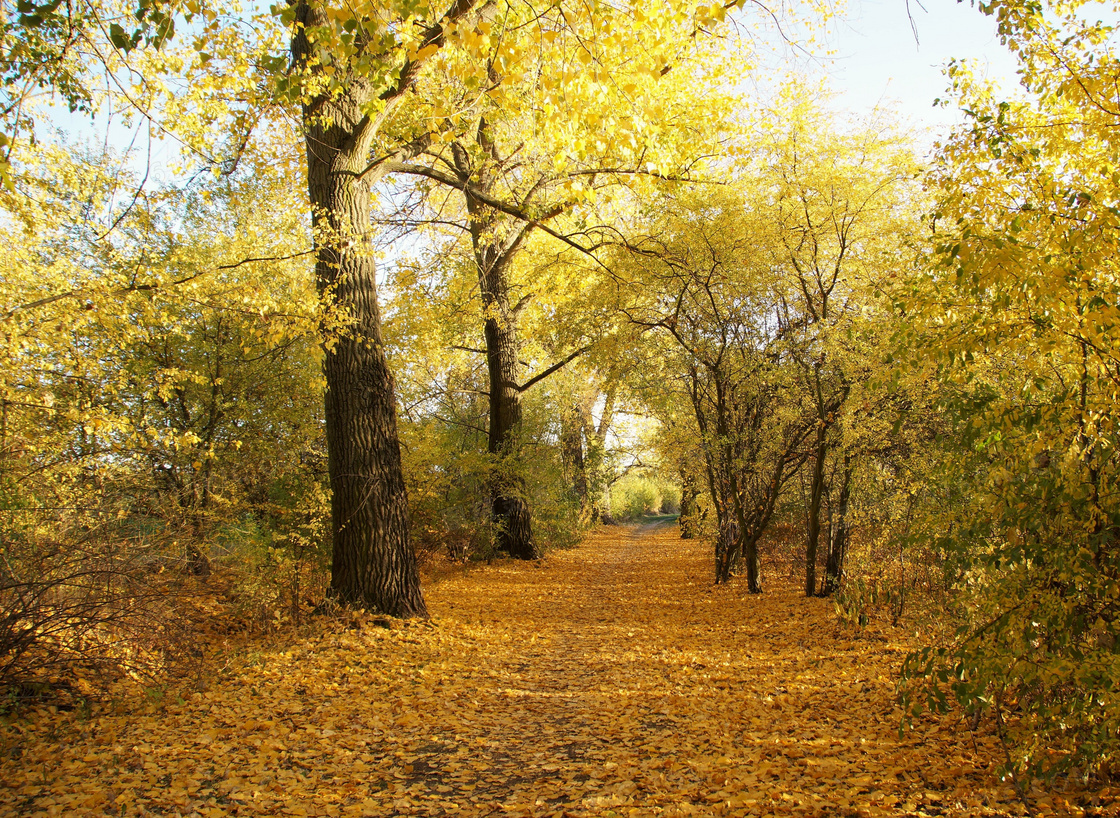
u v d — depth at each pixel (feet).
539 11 20.90
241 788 12.84
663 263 35.27
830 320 31.19
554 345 56.75
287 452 34.37
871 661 21.13
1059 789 11.28
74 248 27.78
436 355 50.83
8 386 18.43
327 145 27.27
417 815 11.96
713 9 17.83
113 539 20.39
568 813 11.65
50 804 11.95
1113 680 9.36
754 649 25.43
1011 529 11.13
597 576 51.47
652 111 20.58
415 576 29.40
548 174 39.60
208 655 22.39
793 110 31.65
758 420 36.83
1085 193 11.75
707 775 13.24
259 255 30.32
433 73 30.35
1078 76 12.89
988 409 11.59
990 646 10.96
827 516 35.81
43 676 17.43
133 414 28.43
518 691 20.47
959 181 13.73
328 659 22.59
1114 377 10.92
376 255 33.12
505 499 57.00
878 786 12.04
